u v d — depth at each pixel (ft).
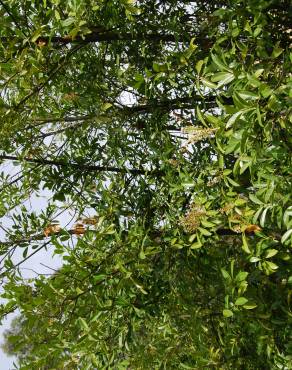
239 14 9.29
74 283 10.10
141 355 11.75
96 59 12.38
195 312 11.12
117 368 11.18
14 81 11.10
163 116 12.17
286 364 9.72
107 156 13.10
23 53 9.87
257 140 7.75
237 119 7.24
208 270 11.67
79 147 13.35
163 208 11.91
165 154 11.34
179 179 11.30
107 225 11.51
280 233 9.51
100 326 10.31
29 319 9.66
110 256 10.52
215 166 9.96
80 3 9.88
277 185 7.80
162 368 12.34
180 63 10.20
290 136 7.73
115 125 12.60
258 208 8.60
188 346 12.09
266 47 10.18
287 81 7.78
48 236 11.58
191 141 8.39
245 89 7.63
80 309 10.28
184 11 12.84
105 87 12.32
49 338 10.16
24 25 10.74
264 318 10.07
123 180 12.28
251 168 7.86
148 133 12.46
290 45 10.80
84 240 10.85
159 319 12.09
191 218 9.82
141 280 11.21
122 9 11.32
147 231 10.78
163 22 12.07
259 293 10.28
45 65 10.91
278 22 10.62
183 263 11.54
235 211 9.48
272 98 7.19
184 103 12.16
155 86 11.32
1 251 11.48
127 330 10.85
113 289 10.68
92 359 10.45
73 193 13.04
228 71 8.03
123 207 12.09
